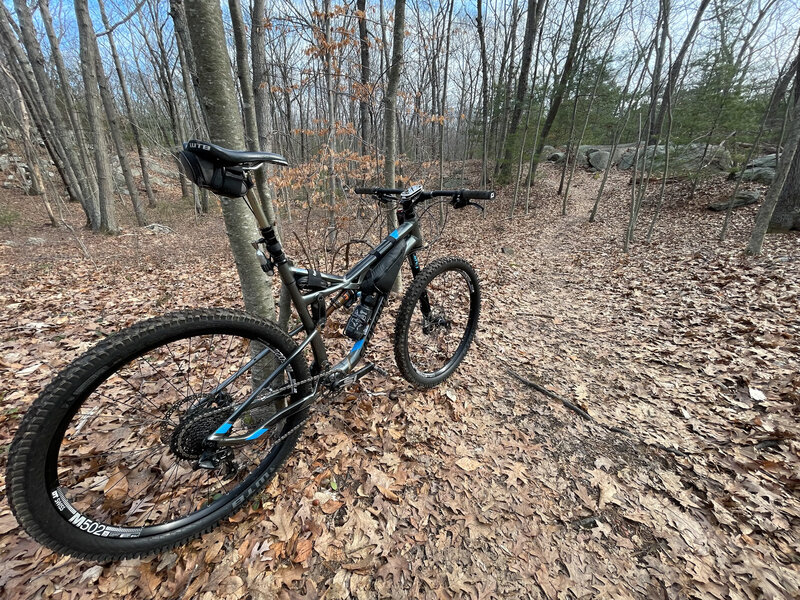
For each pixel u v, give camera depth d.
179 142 15.71
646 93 10.02
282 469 1.78
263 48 5.87
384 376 2.44
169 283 5.45
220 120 1.45
